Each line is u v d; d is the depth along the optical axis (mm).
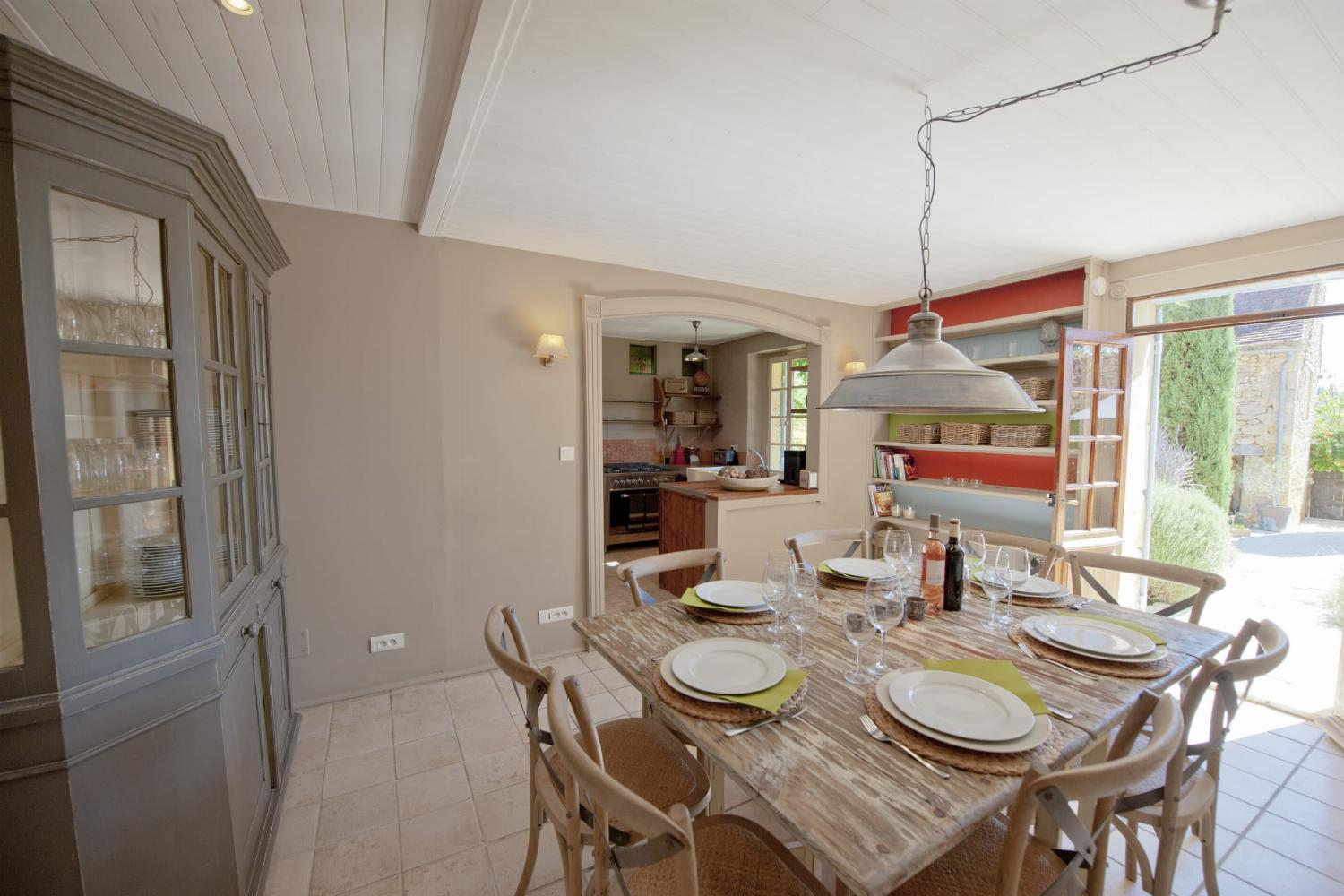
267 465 2156
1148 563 2088
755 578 4027
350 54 1479
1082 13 1303
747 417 7055
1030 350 3895
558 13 1297
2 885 1107
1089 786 805
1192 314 3238
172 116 1203
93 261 1204
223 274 1649
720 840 1236
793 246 3057
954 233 2859
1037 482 3838
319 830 1879
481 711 2660
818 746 1087
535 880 1687
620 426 7211
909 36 1392
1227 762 2299
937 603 1928
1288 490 3939
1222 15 1257
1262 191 2301
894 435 4773
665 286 3627
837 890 1304
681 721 1181
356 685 2785
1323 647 3416
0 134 1017
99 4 1271
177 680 1309
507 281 3074
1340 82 1550
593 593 3365
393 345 2787
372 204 2574
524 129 1833
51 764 1117
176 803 1312
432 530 2924
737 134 1874
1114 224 2711
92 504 1146
